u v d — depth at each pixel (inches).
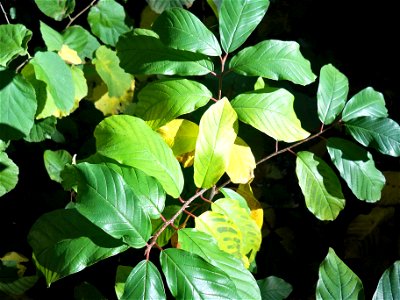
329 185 14.6
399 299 11.3
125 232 10.2
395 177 20.8
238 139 14.0
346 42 25.7
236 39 13.6
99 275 20.1
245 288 11.1
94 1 18.8
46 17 20.5
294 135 13.8
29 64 14.9
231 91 21.0
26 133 13.6
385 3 24.6
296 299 21.2
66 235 11.2
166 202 14.8
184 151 13.6
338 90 15.1
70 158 18.1
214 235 12.3
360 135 14.6
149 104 13.5
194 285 10.1
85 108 20.8
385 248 21.5
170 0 18.5
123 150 11.7
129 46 14.2
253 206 14.8
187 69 13.6
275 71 13.5
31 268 19.5
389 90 24.6
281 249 21.7
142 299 9.9
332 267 11.9
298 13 24.8
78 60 17.4
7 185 15.9
